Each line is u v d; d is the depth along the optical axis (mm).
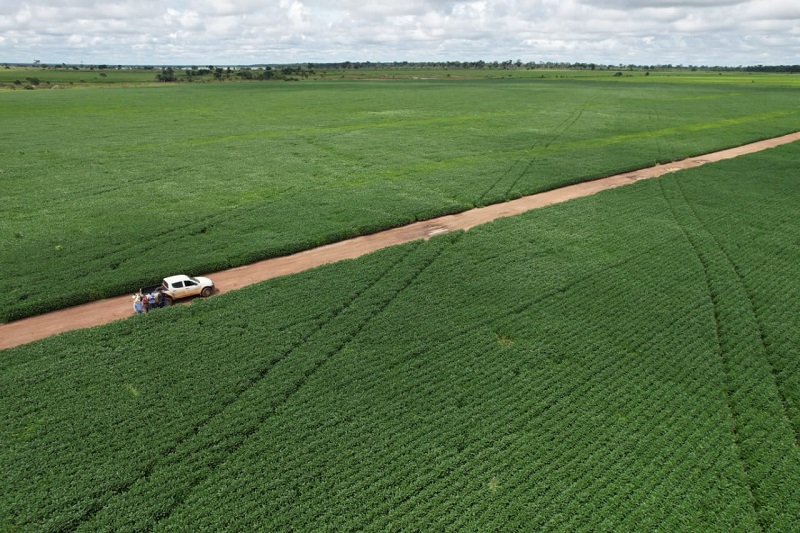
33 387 30047
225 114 137250
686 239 52281
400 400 29609
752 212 60500
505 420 28328
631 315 38375
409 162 84688
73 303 40688
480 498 23859
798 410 29188
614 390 30812
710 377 31875
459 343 34781
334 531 22297
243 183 71938
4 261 46156
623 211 60375
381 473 24969
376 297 40531
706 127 120375
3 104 152375
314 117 132250
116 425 27500
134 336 35062
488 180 73562
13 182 70688
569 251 49375
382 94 193500
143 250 49438
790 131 115938
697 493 24094
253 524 22469
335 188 69688
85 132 107875
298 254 50625
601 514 23109
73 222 56156
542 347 34531
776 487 24562
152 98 176125
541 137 106812
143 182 71938
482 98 180375
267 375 31484
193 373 31484
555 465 25578
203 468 25156
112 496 23734
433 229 57031
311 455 25953
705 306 39406
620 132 113500
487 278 43688
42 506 23078
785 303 40000
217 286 43938
